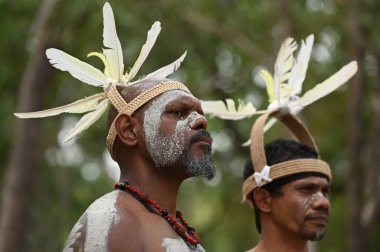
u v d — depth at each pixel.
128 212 7.52
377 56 25.05
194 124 7.78
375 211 24.00
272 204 11.14
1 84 27.88
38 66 22.66
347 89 25.67
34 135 23.27
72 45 22.58
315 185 11.00
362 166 25.53
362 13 23.05
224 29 25.03
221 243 35.34
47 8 21.25
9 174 23.06
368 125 28.25
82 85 24.16
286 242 11.09
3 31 25.66
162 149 7.75
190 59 27.31
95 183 33.84
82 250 7.27
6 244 22.47
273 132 22.33
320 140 29.23
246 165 11.59
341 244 31.00
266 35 26.19
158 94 7.89
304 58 11.44
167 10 24.42
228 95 27.64
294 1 24.33
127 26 23.38
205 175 7.77
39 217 29.95
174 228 7.71
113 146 7.97
